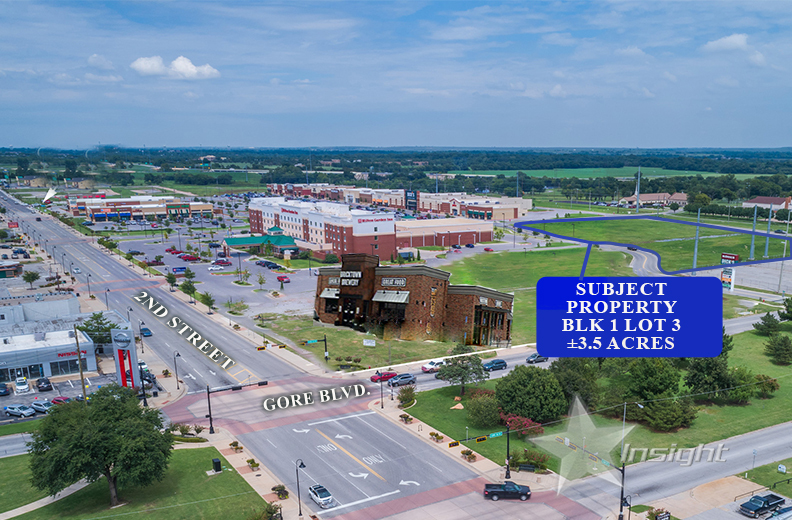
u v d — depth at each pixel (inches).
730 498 2060.8
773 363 3449.8
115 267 6476.4
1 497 2103.8
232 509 2007.9
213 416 2787.9
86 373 3464.6
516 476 2222.0
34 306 4052.7
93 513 1991.9
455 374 2888.8
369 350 3592.5
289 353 3607.3
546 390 2593.5
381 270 3408.0
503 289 5182.1
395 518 1964.8
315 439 2549.2
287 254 6973.4
